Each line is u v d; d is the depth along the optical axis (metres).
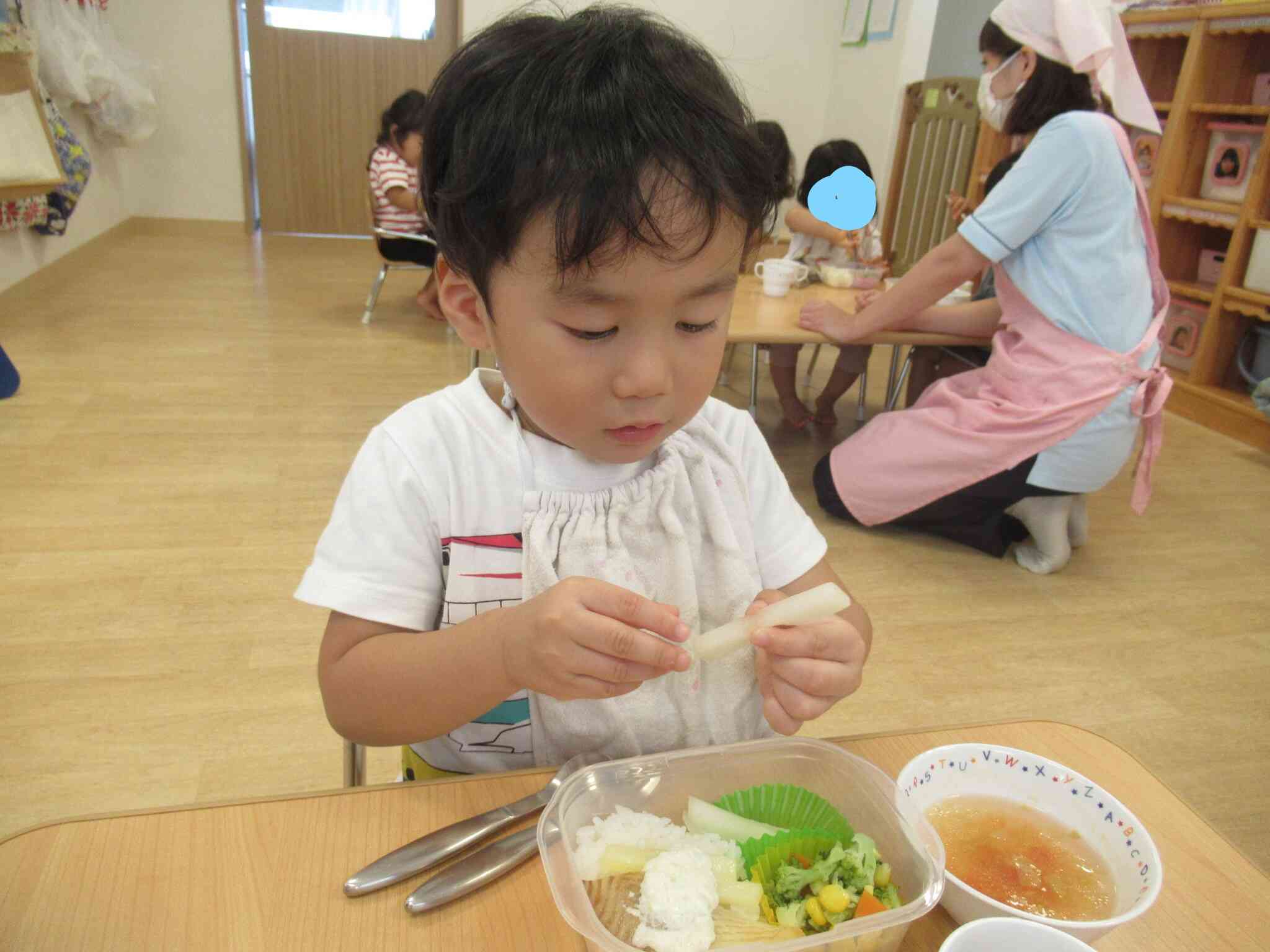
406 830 0.59
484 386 0.76
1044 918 0.52
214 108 5.94
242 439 2.82
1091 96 2.13
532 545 0.71
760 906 0.53
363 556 0.71
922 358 3.28
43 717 1.61
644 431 0.59
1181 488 2.96
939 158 4.42
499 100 0.52
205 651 1.81
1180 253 3.78
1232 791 1.64
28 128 3.32
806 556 0.84
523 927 0.53
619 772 0.59
